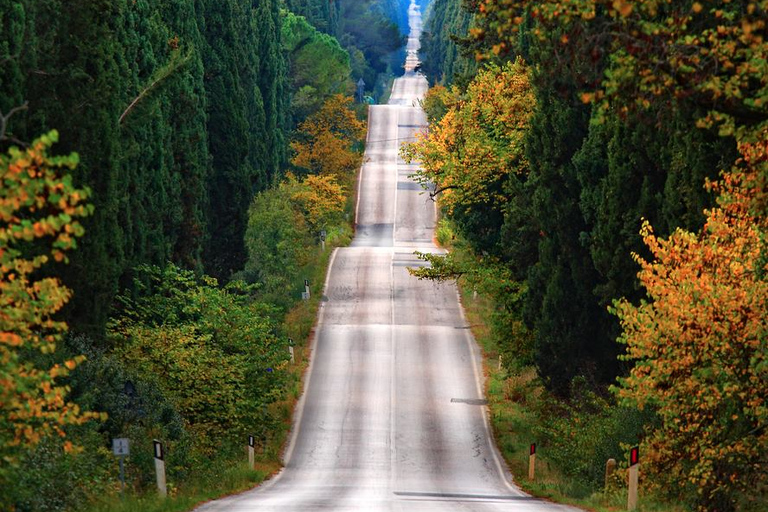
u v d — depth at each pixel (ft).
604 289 241.55
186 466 223.92
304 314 499.92
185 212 366.84
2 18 214.90
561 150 273.75
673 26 105.60
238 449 288.10
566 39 107.55
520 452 304.50
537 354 280.72
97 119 248.73
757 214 136.05
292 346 425.28
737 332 147.23
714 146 191.83
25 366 104.78
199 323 295.07
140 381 232.53
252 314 322.34
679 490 174.70
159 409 227.61
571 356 272.31
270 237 532.73
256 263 511.40
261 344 305.53
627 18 105.09
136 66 322.14
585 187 259.39
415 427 341.41
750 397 148.66
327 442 322.96
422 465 293.02
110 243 257.96
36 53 233.55
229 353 301.22
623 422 205.26
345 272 600.80
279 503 176.76
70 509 149.89
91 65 252.83
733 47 105.60
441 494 221.05
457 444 320.70
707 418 159.02
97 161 248.93
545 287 282.77
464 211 362.12
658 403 160.76
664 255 158.20
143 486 197.47
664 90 109.09
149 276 309.01
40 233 88.63
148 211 324.39
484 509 167.43
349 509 161.17
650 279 158.51
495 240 359.25
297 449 314.14
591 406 259.80
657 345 153.89
